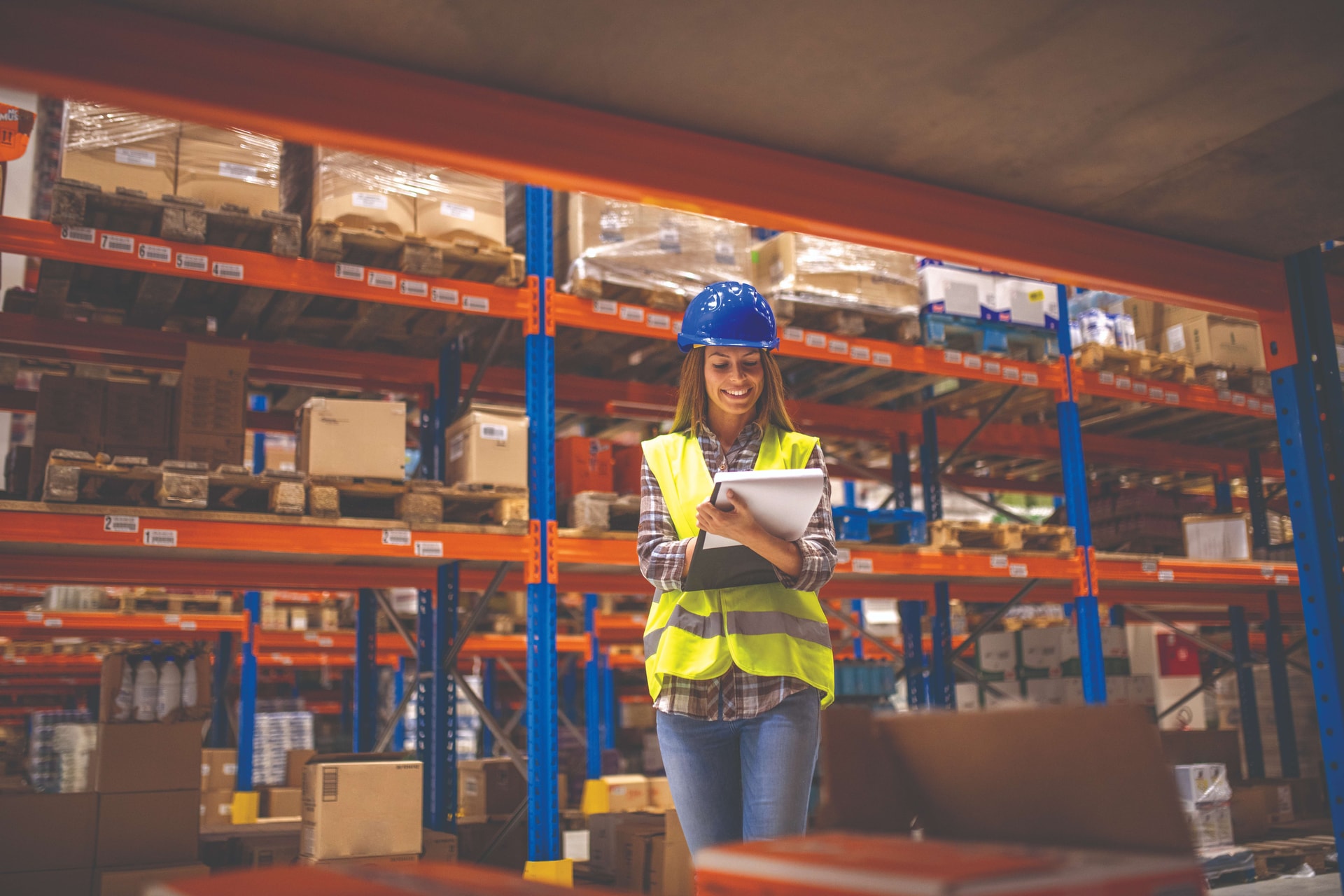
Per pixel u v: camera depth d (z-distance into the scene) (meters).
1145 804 0.96
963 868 0.82
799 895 0.90
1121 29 1.96
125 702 4.77
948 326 6.78
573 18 1.82
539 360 5.46
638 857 5.53
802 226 2.43
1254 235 2.96
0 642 9.94
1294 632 11.01
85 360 5.81
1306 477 3.06
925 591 8.33
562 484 5.83
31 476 4.58
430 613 6.56
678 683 2.14
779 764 2.07
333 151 5.17
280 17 1.78
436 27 1.83
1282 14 1.91
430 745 6.16
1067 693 7.92
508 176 2.11
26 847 4.47
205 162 4.93
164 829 4.77
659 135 2.23
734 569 2.07
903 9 1.86
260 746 10.09
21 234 4.51
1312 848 6.31
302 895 0.90
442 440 6.14
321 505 4.80
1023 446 8.46
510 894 0.89
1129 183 2.61
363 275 5.14
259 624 8.91
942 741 1.13
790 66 2.02
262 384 6.75
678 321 5.86
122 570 5.77
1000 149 2.41
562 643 10.39
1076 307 8.59
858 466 8.27
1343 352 3.35
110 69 1.70
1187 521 8.02
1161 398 7.46
